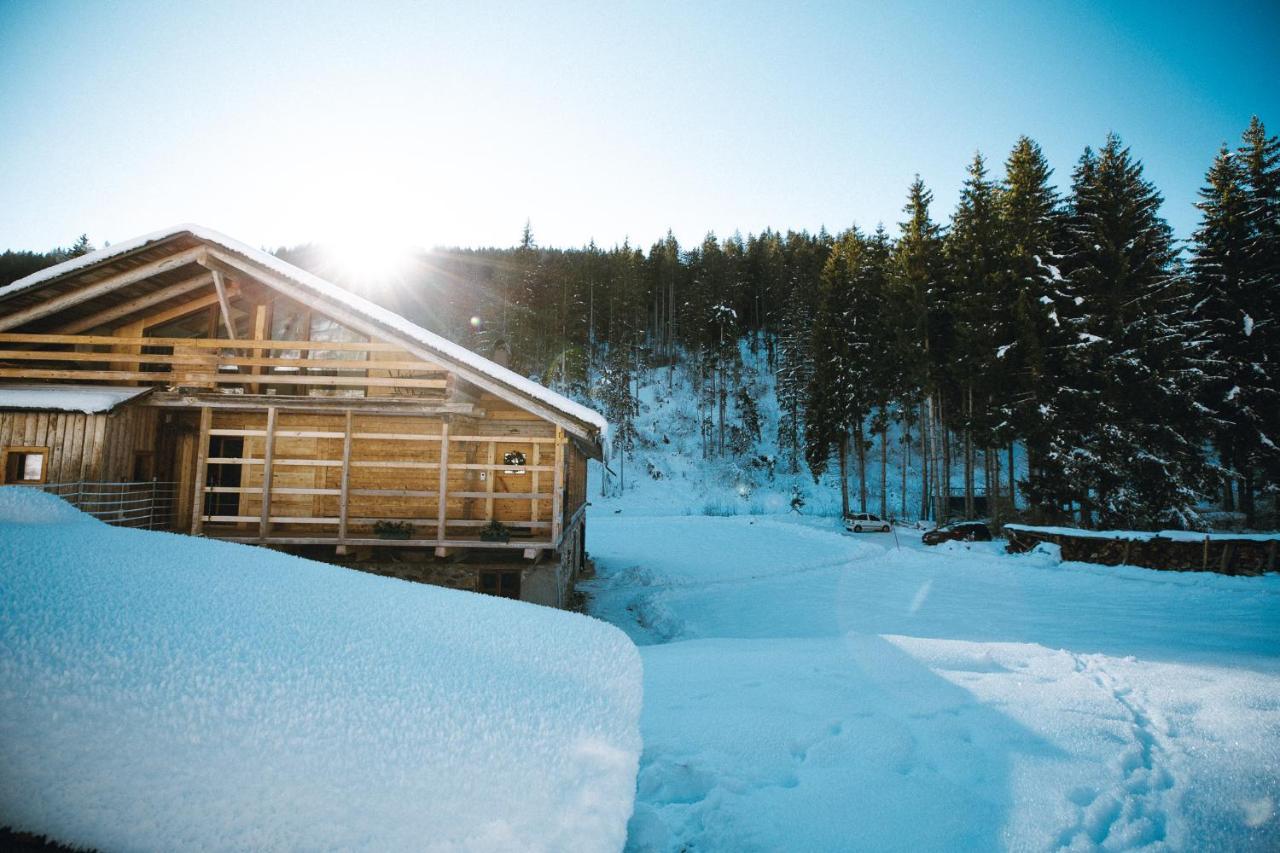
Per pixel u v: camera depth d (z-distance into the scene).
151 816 1.08
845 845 2.82
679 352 68.88
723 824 2.96
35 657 1.28
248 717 1.32
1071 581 14.27
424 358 10.27
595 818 1.29
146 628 1.51
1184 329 24.36
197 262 10.52
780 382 53.16
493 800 1.29
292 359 10.29
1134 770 3.56
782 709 4.43
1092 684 5.05
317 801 1.18
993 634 8.84
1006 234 27.61
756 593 14.04
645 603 13.19
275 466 11.19
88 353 10.06
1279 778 3.43
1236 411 23.67
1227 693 4.84
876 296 37.41
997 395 25.53
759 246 76.75
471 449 11.52
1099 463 21.84
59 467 9.28
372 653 1.75
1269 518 25.34
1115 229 25.19
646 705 4.57
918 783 3.38
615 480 46.22
